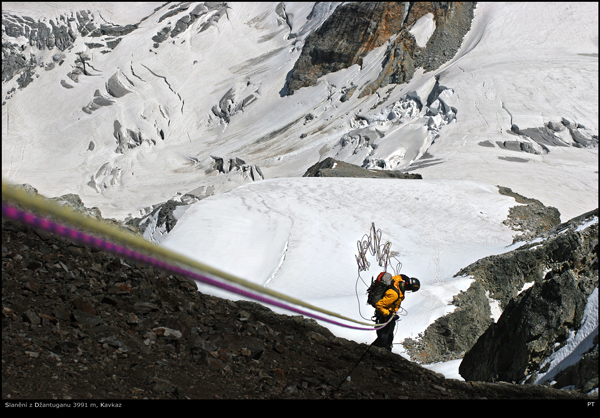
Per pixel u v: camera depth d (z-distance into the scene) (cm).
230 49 18862
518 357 914
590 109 10438
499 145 9469
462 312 1941
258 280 2883
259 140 13825
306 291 2675
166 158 14262
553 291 912
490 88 11500
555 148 9450
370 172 5238
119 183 13238
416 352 1734
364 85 14425
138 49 18762
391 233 3566
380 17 15650
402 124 11656
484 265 2275
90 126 15962
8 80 18312
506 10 15162
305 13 19600
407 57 14525
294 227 3475
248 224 3531
